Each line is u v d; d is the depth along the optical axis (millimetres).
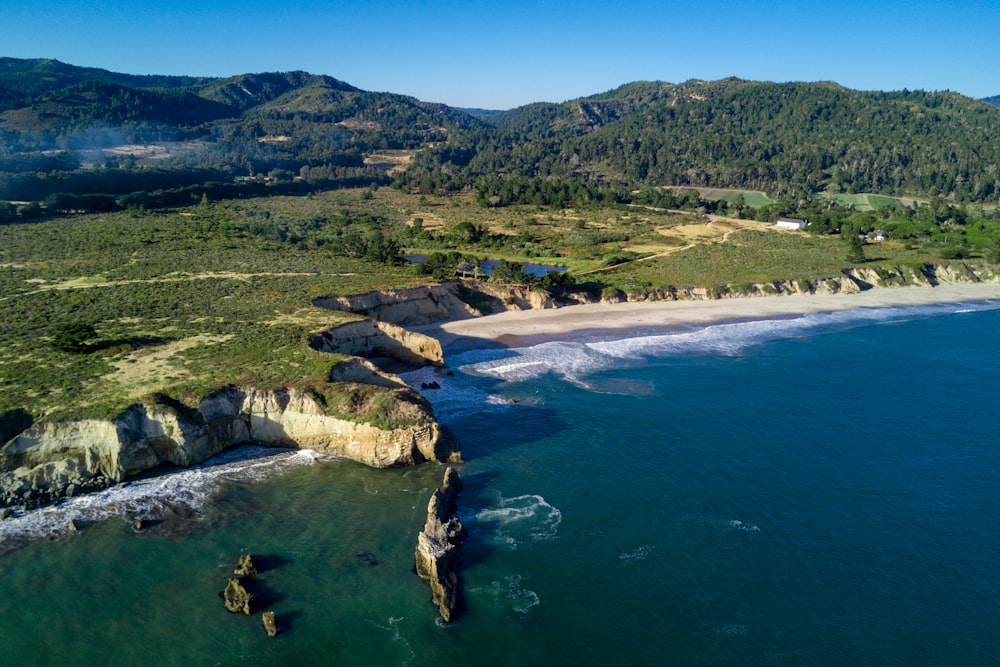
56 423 52531
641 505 52000
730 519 50312
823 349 96250
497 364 85250
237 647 37250
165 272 104625
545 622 39594
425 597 41375
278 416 60094
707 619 40062
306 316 83312
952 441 64750
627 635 38719
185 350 69188
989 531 49531
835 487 55375
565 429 65812
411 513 50438
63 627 38375
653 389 77562
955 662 37188
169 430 55500
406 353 84000
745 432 65812
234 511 50125
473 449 61250
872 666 36844
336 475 55844
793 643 38312
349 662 36406
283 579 42688
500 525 49031
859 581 43656
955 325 113438
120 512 49438
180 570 43406
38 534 46500
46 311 81125
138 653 36688
